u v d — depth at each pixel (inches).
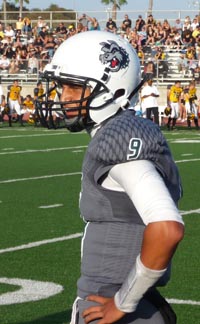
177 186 125.2
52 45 1421.0
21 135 999.0
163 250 110.3
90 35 131.8
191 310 253.4
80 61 129.0
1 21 1625.2
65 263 313.9
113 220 123.0
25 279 289.7
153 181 114.6
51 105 131.6
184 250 340.8
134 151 117.3
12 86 1170.0
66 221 406.3
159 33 1434.5
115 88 130.0
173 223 110.5
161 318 122.3
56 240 358.3
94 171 122.0
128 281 114.3
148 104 1033.5
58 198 485.1
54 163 686.5
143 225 123.2
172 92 1104.8
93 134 132.9
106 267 123.3
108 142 119.0
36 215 424.2
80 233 374.9
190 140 940.6
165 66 1322.6
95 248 124.2
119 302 115.4
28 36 1523.1
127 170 117.0
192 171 633.0
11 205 457.4
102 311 117.2
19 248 341.4
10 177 587.5
